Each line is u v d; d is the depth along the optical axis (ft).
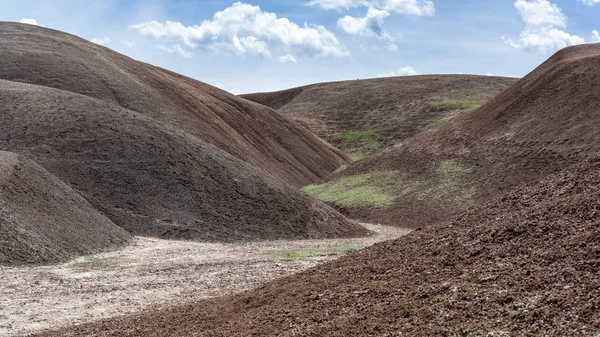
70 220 84.69
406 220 135.33
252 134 210.79
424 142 176.55
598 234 32.89
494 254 36.32
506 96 174.09
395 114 353.10
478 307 28.89
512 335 25.26
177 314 42.50
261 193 119.44
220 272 67.77
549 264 31.99
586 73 151.84
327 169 232.12
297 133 246.68
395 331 28.22
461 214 50.14
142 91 178.09
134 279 62.90
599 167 46.65
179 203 108.37
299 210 119.55
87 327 41.22
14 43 184.34
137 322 41.22
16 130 117.29
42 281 60.29
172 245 92.07
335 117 371.76
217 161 124.36
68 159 110.11
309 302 36.68
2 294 54.03
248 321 35.55
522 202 46.29
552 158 129.18
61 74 168.86
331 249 91.50
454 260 37.55
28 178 87.61
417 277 36.55
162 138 122.83
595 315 25.39
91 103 129.49
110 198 104.32
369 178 168.86
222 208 111.34
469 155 152.97
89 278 62.90
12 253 68.33
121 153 114.52
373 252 47.21
